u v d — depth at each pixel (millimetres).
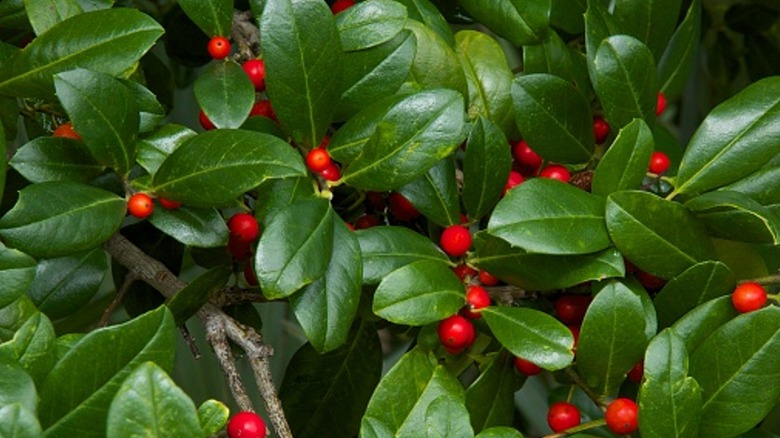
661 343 662
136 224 789
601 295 694
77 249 675
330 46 702
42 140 694
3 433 564
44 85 693
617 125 748
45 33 692
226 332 703
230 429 654
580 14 815
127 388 584
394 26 729
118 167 691
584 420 863
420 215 774
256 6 755
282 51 699
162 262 795
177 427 585
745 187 733
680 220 707
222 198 671
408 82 749
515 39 776
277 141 672
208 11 732
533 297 741
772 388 684
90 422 611
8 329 661
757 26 997
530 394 1048
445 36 772
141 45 691
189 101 1008
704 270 705
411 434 645
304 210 678
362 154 698
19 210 667
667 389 660
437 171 730
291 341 1034
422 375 692
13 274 638
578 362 700
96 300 953
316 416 801
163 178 680
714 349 686
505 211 694
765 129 728
